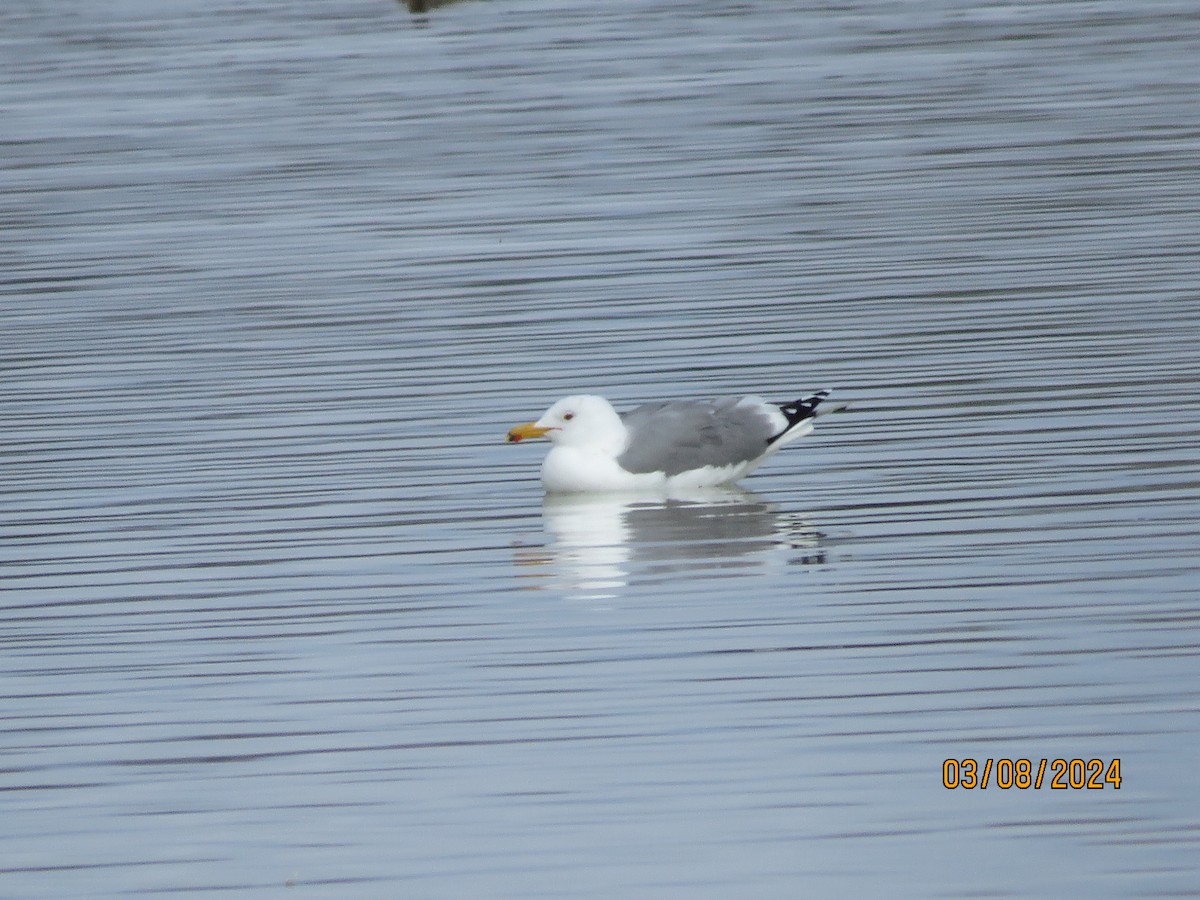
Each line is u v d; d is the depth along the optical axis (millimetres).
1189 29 36969
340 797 9758
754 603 12008
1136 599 11727
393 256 22516
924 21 39875
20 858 9289
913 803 9422
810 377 17078
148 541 13656
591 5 44219
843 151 27484
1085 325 18234
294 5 46031
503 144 29125
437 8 44281
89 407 17094
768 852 9039
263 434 16125
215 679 11219
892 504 13812
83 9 46375
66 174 28109
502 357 18172
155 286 21516
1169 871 8727
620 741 10195
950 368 17125
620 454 14305
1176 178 24500
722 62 35781
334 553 13258
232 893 8898
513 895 8781
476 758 10086
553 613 11977
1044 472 14273
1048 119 28938
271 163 28391
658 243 22562
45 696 11094
